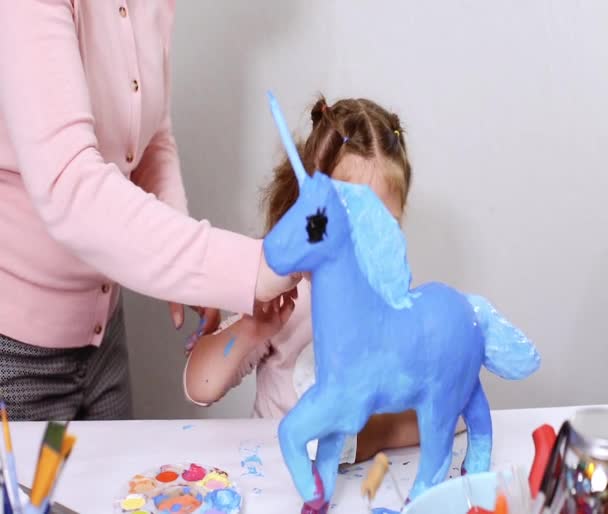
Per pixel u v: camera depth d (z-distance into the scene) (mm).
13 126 643
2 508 471
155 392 1379
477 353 562
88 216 634
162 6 857
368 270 523
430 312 539
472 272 1316
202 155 1295
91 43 752
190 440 714
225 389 876
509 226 1290
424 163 1271
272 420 762
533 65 1219
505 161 1263
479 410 604
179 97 1273
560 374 1345
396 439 710
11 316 813
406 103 1249
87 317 865
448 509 523
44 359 854
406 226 1295
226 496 595
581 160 1251
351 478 663
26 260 799
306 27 1229
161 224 630
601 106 1224
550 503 459
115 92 787
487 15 1202
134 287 655
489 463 616
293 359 917
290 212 514
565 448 454
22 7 636
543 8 1193
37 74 635
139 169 989
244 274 626
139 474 632
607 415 467
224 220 1321
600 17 1186
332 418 525
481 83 1231
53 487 454
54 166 633
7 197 783
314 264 516
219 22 1235
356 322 516
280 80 1254
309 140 820
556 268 1302
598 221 1272
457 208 1289
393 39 1224
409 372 533
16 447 679
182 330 1351
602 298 1302
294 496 628
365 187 538
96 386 954
